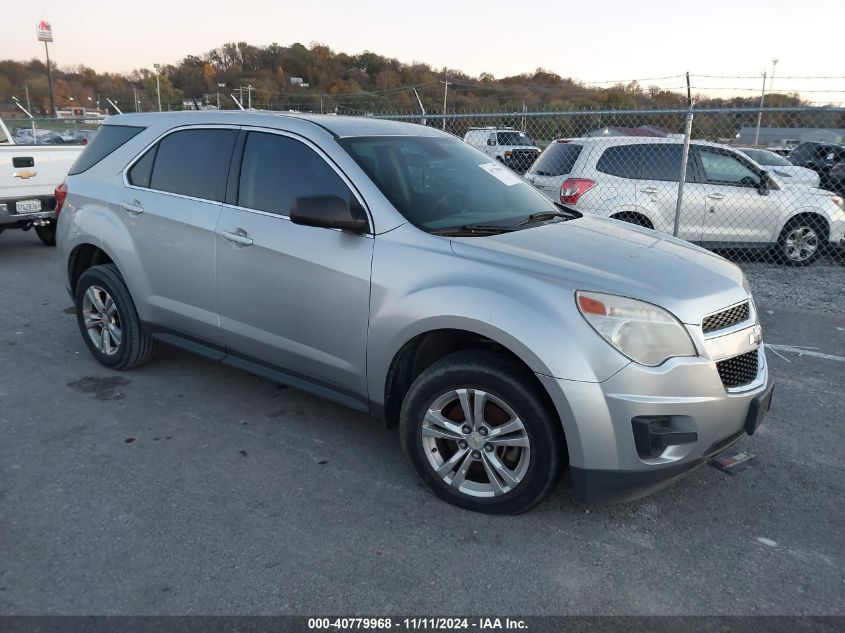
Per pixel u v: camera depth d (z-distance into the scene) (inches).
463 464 128.0
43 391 182.9
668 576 112.2
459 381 123.6
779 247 370.3
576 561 115.4
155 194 175.0
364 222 136.7
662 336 114.0
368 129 158.4
